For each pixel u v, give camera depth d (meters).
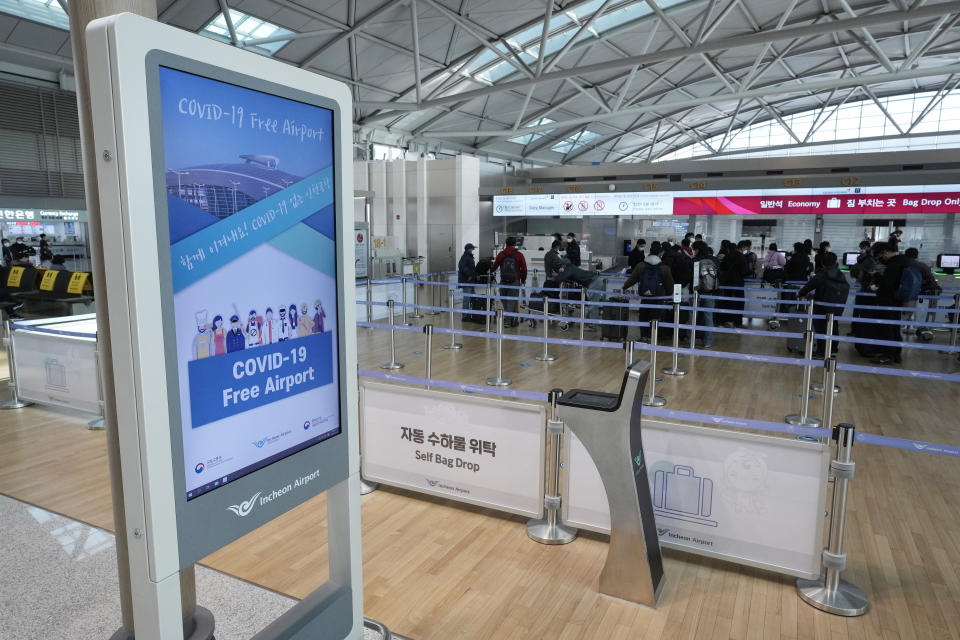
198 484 1.69
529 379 7.08
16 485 4.14
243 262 1.77
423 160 16.72
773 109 28.11
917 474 4.33
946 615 2.77
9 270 10.36
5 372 7.34
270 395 1.91
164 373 1.55
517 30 14.88
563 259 11.98
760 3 15.98
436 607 2.84
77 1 1.81
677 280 9.80
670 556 3.32
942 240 11.88
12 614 2.74
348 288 2.21
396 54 15.01
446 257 16.69
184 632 2.07
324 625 2.21
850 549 3.33
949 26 14.34
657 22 14.95
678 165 14.34
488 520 3.71
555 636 2.64
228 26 11.52
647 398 6.28
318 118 2.02
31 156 12.09
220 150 1.67
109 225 1.45
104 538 3.43
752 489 3.01
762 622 2.73
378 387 3.94
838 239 12.78
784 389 6.68
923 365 7.89
